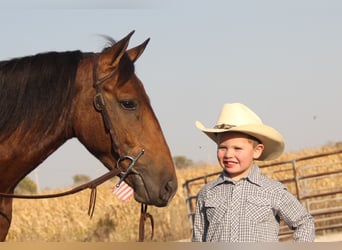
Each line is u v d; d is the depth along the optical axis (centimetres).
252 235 445
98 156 582
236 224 450
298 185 1759
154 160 567
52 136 552
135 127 566
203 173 2812
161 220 2222
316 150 3038
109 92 562
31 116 543
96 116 561
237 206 454
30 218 2339
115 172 569
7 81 542
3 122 536
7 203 554
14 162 542
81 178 3959
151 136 571
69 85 555
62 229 2316
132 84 570
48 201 2458
